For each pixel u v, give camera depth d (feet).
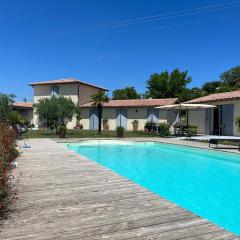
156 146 63.21
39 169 29.35
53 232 13.56
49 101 85.76
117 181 24.06
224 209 21.97
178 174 35.42
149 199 18.88
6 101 78.28
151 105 104.83
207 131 83.25
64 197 19.20
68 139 67.87
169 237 13.12
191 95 160.76
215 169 38.22
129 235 13.30
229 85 194.59
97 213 16.14
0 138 23.39
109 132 96.12
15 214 15.85
